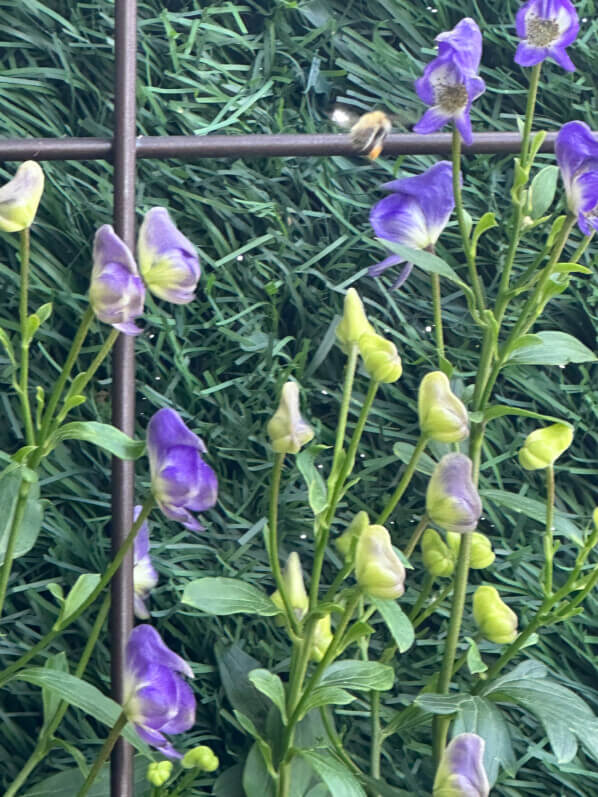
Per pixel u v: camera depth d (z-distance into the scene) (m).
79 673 0.43
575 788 0.52
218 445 0.53
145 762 0.49
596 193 0.43
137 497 0.53
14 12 0.53
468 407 0.46
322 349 0.53
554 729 0.42
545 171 0.46
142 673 0.39
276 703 0.43
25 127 0.53
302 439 0.41
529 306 0.44
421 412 0.41
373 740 0.47
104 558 0.52
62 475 0.52
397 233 0.47
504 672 0.53
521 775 0.53
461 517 0.41
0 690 0.52
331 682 0.43
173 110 0.53
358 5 0.56
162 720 0.39
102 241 0.39
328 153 0.51
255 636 0.53
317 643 0.44
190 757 0.43
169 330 0.52
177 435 0.39
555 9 0.44
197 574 0.52
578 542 0.45
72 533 0.52
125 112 0.49
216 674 0.52
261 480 0.53
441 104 0.44
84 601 0.40
